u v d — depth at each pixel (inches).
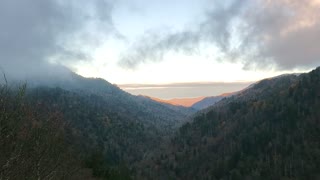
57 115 1387.8
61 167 1376.7
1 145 818.2
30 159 932.6
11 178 822.5
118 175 3043.8
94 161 2851.9
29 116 994.1
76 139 3427.7
